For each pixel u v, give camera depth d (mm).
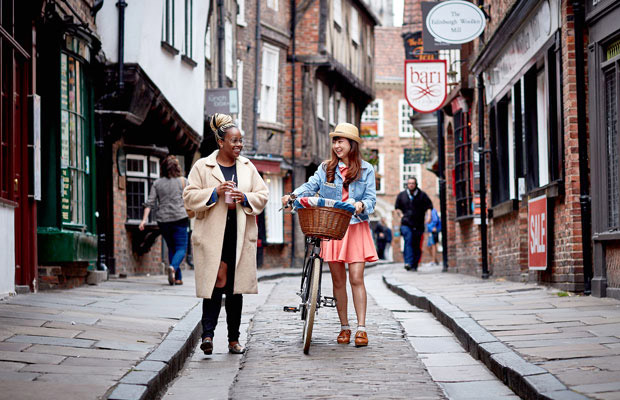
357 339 7227
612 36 9281
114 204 15477
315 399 5285
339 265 7383
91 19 13367
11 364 5402
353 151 7336
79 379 5094
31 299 8875
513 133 13289
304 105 29531
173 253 12945
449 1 14000
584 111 9945
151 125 16516
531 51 11875
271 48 28453
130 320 7777
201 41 19062
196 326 7691
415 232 20156
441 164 20312
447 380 5918
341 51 32531
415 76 17219
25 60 10078
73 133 11898
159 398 5383
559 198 10586
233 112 21453
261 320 9102
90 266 12297
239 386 5695
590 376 5129
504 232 14383
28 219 10023
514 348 6277
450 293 10969
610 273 9391
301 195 7371
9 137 9508
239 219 6754
